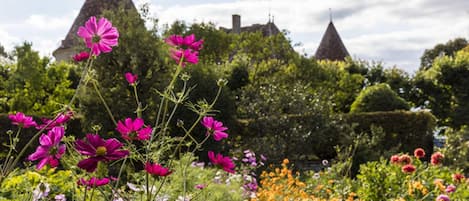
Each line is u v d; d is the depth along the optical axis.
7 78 16.30
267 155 9.09
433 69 22.22
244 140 9.99
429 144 12.13
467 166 9.15
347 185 5.76
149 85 9.12
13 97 13.46
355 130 12.26
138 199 2.29
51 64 14.44
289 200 4.76
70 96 14.09
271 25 26.70
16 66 14.28
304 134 9.89
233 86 15.38
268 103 10.84
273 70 15.72
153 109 9.06
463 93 21.27
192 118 9.16
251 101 11.43
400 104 15.45
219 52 18.91
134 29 9.27
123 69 9.18
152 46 9.27
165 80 9.24
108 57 9.06
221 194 3.63
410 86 22.30
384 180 5.18
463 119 21.09
